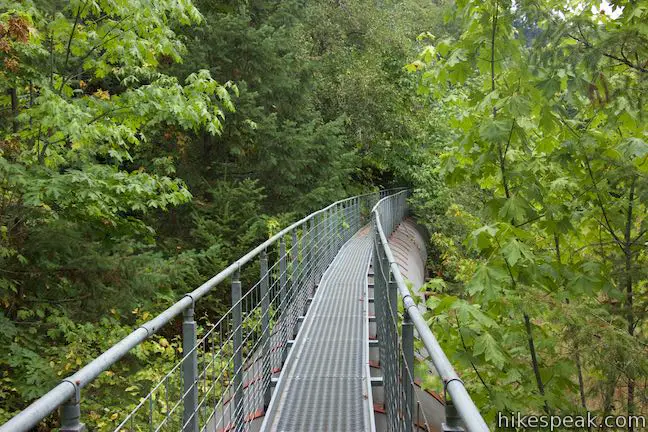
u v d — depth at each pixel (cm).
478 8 459
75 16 743
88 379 173
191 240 1212
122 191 711
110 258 737
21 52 686
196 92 813
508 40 456
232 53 1280
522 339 488
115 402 697
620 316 485
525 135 460
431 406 549
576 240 577
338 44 2239
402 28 2519
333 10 2305
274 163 1295
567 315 444
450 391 147
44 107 649
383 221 1526
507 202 460
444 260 1736
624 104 440
